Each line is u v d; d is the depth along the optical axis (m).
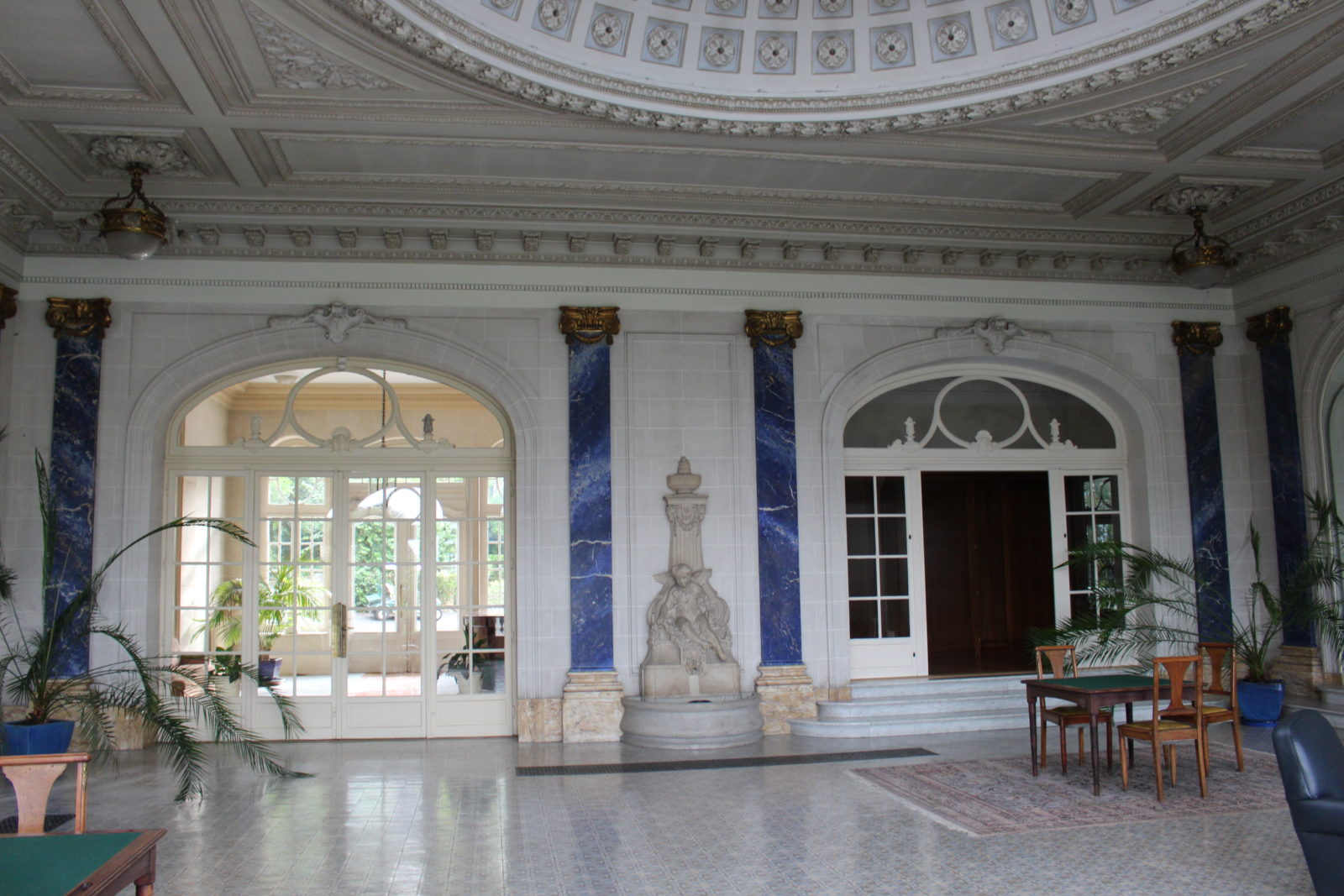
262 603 9.57
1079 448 11.07
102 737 8.07
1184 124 8.04
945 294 10.45
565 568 9.48
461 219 9.30
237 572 9.60
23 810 3.96
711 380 9.91
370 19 6.28
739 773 7.76
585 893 5.06
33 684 8.27
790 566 9.77
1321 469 9.98
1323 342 9.89
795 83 7.76
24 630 8.87
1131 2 6.98
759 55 7.72
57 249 9.25
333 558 9.70
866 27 7.65
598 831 6.20
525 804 6.87
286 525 9.70
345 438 9.83
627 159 8.48
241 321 9.41
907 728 9.34
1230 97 7.55
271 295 9.46
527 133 7.95
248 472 9.69
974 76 7.50
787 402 9.95
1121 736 6.96
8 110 7.30
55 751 7.55
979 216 9.76
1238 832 5.95
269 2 6.11
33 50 6.55
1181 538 10.67
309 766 8.23
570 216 9.40
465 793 7.23
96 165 8.27
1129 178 8.94
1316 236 9.89
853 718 9.46
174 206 8.95
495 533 9.88
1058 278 10.71
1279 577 10.44
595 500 9.54
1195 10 6.69
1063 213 9.78
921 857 5.57
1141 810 6.48
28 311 9.18
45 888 3.09
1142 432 10.79
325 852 5.78
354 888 5.16
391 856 5.70
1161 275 10.86
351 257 9.58
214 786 7.50
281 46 6.66
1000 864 5.43
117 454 9.16
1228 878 5.16
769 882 5.20
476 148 8.20
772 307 10.10
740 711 9.02
